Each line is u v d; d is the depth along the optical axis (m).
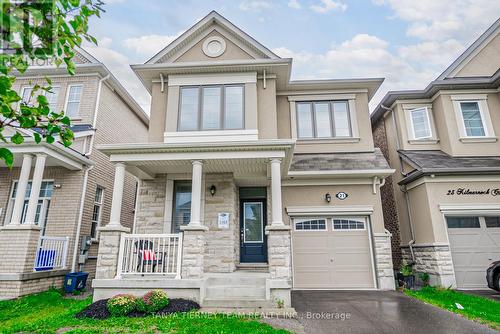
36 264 8.37
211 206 9.09
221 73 9.83
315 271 9.61
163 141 9.45
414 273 10.16
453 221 9.83
